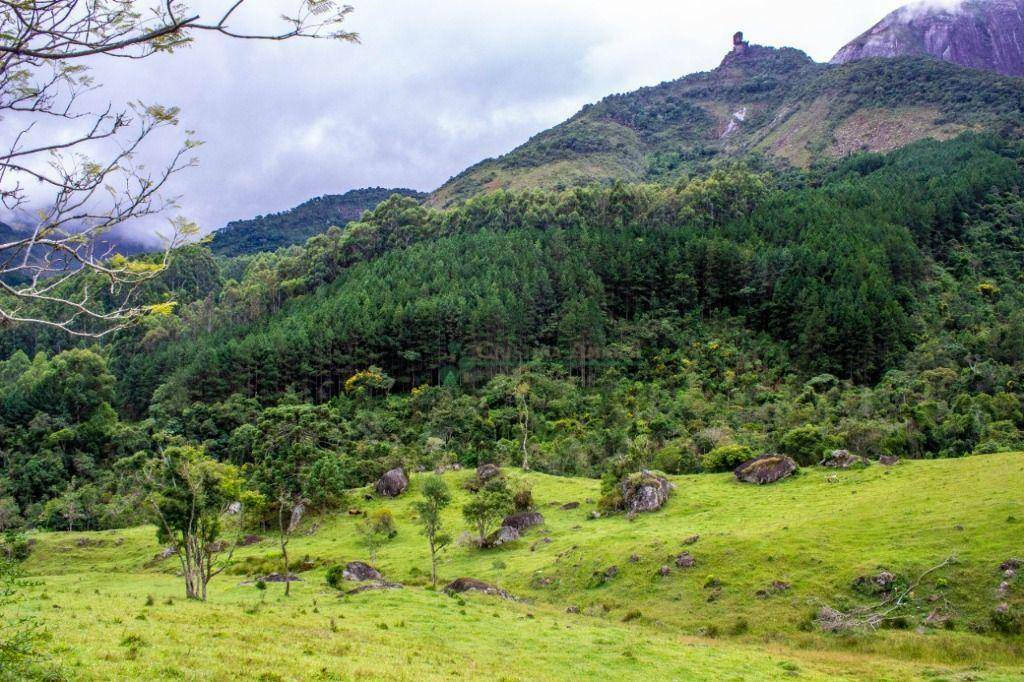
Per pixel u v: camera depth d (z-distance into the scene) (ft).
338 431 357.00
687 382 412.36
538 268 542.57
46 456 372.17
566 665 95.55
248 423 404.36
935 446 289.53
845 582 141.08
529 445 347.77
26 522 319.88
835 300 454.81
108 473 367.45
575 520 242.17
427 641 100.89
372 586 148.15
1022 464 195.62
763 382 411.95
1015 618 118.83
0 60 25.26
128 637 74.59
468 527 245.04
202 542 152.87
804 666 106.83
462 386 454.40
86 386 451.94
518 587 182.39
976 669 105.70
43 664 52.31
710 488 244.63
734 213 651.25
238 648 78.07
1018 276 530.68
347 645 87.97
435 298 494.59
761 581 149.59
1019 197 654.94
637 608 151.94
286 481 281.13
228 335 541.34
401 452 339.98
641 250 558.15
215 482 153.07
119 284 28.81
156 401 463.42
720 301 534.78
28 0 24.40
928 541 149.59
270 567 211.41
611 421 375.66
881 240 544.21
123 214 28.58
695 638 129.80
